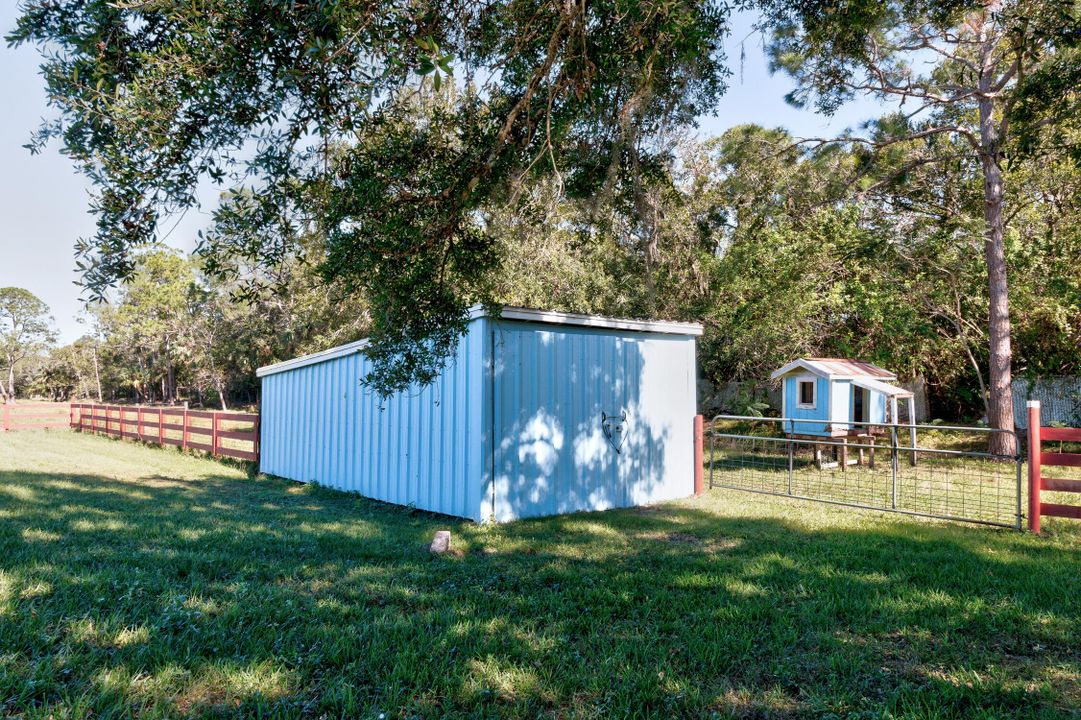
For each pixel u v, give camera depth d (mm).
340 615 3959
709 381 24000
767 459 13570
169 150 3668
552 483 8172
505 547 6156
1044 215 15867
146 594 4148
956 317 16906
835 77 12094
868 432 11969
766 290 16344
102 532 6039
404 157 4902
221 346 35094
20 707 2662
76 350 70312
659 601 4414
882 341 17672
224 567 5023
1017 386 17922
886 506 8430
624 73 5414
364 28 3629
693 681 3176
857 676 3281
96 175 3582
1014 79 12602
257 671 3076
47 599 3883
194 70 3432
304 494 9898
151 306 35344
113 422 19094
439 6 4383
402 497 8812
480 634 3709
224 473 12094
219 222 4160
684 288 19984
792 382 12477
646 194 7578
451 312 5387
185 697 2859
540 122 5379
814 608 4270
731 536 6668
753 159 14336
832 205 14836
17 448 15258
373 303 5184
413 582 4797
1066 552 5930
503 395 7719
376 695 2969
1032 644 3719
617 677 3191
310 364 11188
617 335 9102
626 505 9000
